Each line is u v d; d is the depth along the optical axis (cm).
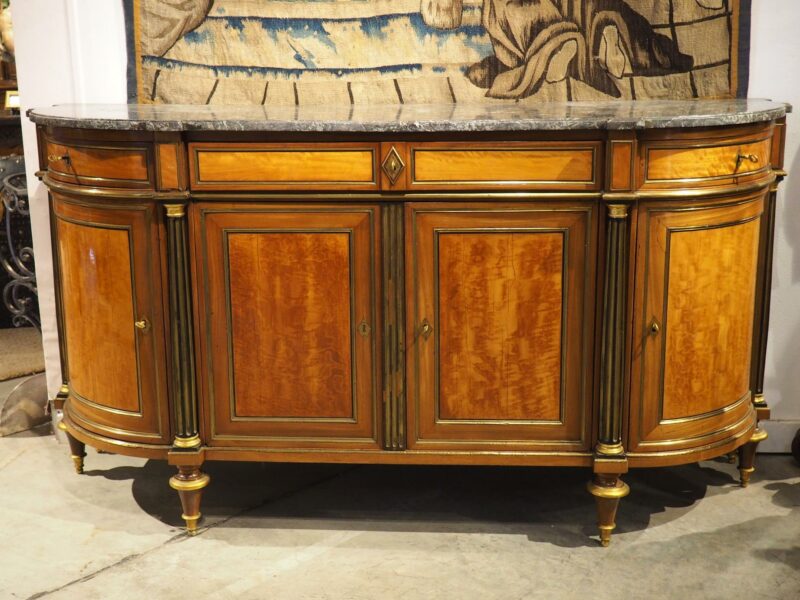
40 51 256
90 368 229
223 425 224
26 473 260
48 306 274
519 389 217
